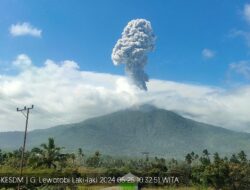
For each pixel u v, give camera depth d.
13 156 107.12
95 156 162.88
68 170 82.56
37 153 94.12
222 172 95.81
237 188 96.06
